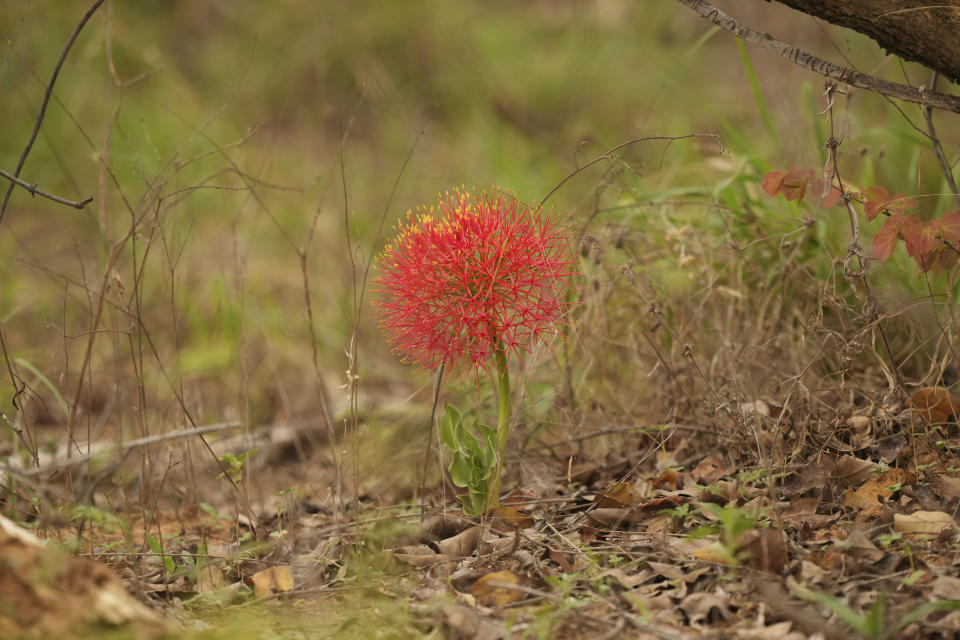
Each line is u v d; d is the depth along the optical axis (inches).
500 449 122.0
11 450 173.3
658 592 101.8
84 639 79.3
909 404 131.7
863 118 213.2
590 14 385.1
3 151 323.0
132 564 119.6
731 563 96.4
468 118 339.0
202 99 370.6
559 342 166.6
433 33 399.5
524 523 124.0
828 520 112.9
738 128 303.6
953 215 116.8
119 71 352.8
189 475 159.9
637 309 164.4
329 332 230.4
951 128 238.5
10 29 337.4
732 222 167.6
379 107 330.6
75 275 250.4
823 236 157.3
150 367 208.2
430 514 131.9
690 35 383.2
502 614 100.3
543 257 111.7
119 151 294.5
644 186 191.6
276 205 292.0
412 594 107.2
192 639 86.3
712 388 135.9
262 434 186.5
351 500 154.9
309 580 114.2
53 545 121.5
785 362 149.9
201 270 259.1
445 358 113.0
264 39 402.9
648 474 140.3
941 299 141.9
